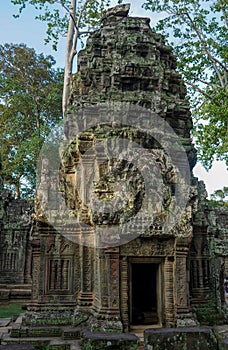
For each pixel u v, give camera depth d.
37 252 11.16
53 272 11.04
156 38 13.67
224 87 18.53
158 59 12.94
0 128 28.72
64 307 10.68
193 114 19.91
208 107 16.48
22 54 29.95
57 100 28.16
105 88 12.01
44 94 28.94
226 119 16.12
